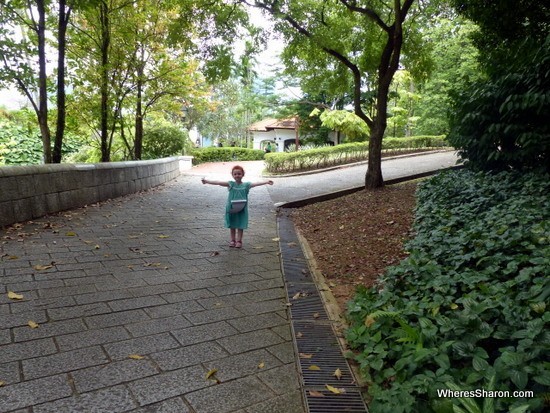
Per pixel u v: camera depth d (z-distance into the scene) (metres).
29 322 2.99
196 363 2.59
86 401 2.15
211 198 10.12
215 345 2.84
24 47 7.35
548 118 5.89
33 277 3.94
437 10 10.82
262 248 5.63
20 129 15.98
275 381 2.44
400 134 29.22
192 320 3.23
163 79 13.41
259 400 2.25
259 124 37.72
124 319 3.16
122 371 2.45
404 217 6.61
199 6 9.24
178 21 9.55
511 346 2.07
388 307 2.91
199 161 23.95
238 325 3.19
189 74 13.70
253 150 27.98
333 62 11.30
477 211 5.09
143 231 6.16
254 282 4.23
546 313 2.12
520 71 6.06
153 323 3.13
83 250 4.93
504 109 6.14
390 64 9.22
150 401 2.18
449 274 3.26
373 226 6.48
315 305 3.66
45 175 6.71
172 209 8.30
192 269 4.53
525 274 2.74
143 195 10.23
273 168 16.86
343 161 19.06
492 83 6.57
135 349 2.72
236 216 5.52
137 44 11.90
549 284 2.46
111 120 11.69
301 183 13.38
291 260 5.10
